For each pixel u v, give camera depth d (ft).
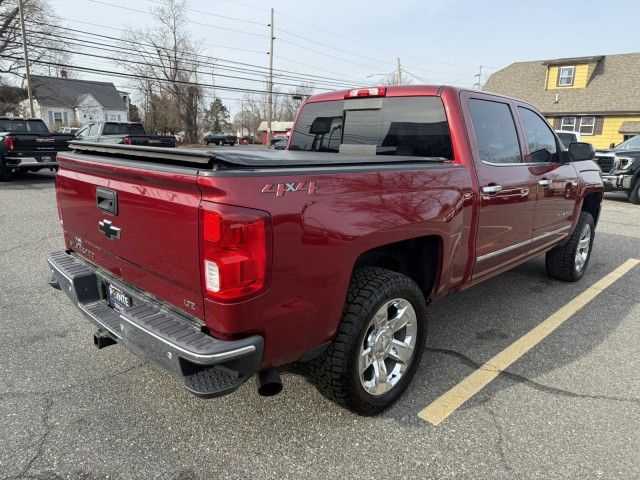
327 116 13.99
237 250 6.71
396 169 9.07
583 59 99.50
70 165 9.94
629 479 7.82
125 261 8.70
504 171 12.12
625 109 93.30
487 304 15.44
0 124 52.03
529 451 8.45
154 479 7.66
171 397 9.87
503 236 12.51
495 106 12.45
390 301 9.03
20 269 18.16
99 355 11.55
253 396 9.94
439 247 10.30
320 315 7.89
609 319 14.37
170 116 150.92
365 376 9.26
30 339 12.35
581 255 17.92
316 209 7.55
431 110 11.56
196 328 7.41
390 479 7.77
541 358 11.85
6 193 37.17
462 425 9.15
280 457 8.21
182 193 7.11
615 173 40.42
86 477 7.66
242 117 262.06
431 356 11.87
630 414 9.58
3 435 8.60
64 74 188.96
